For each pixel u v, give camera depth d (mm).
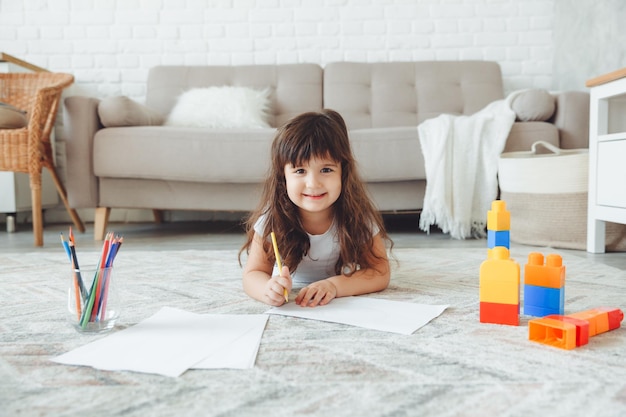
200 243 2355
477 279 1424
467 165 2354
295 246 1221
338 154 1117
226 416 605
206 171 2430
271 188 1218
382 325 959
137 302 1177
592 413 609
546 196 2123
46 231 2877
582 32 2859
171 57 3342
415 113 3035
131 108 2494
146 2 3314
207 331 918
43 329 967
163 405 634
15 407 633
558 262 1009
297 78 3102
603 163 1903
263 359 793
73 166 2451
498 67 3129
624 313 1063
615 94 1808
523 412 612
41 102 2279
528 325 939
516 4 3258
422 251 1981
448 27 3285
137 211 3379
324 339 888
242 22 3326
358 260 1250
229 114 2746
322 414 608
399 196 2467
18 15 3299
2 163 2244
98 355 802
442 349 835
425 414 608
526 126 2438
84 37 3320
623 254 1943
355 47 3324
